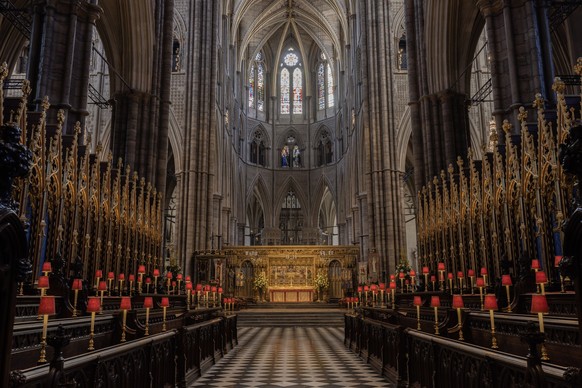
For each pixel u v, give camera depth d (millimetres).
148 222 18906
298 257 35656
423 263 19906
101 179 16703
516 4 13758
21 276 2660
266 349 15406
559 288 9859
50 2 13508
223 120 40344
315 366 11508
